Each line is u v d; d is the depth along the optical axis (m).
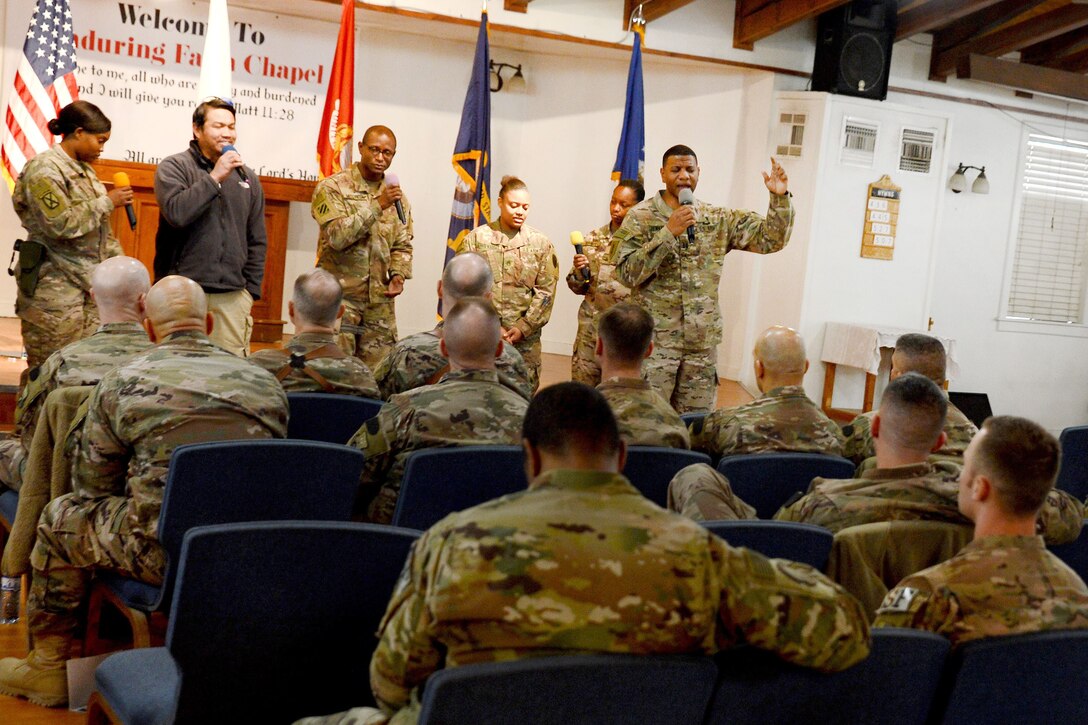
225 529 1.63
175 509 2.26
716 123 8.87
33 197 4.79
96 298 3.04
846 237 8.77
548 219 9.22
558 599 1.32
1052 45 9.37
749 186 8.82
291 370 3.30
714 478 2.30
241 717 1.72
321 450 2.34
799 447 3.00
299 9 7.82
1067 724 1.55
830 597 1.40
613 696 1.27
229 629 1.66
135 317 3.06
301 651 1.72
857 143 8.66
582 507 1.39
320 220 5.47
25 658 2.69
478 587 1.32
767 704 1.40
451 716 1.21
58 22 6.35
